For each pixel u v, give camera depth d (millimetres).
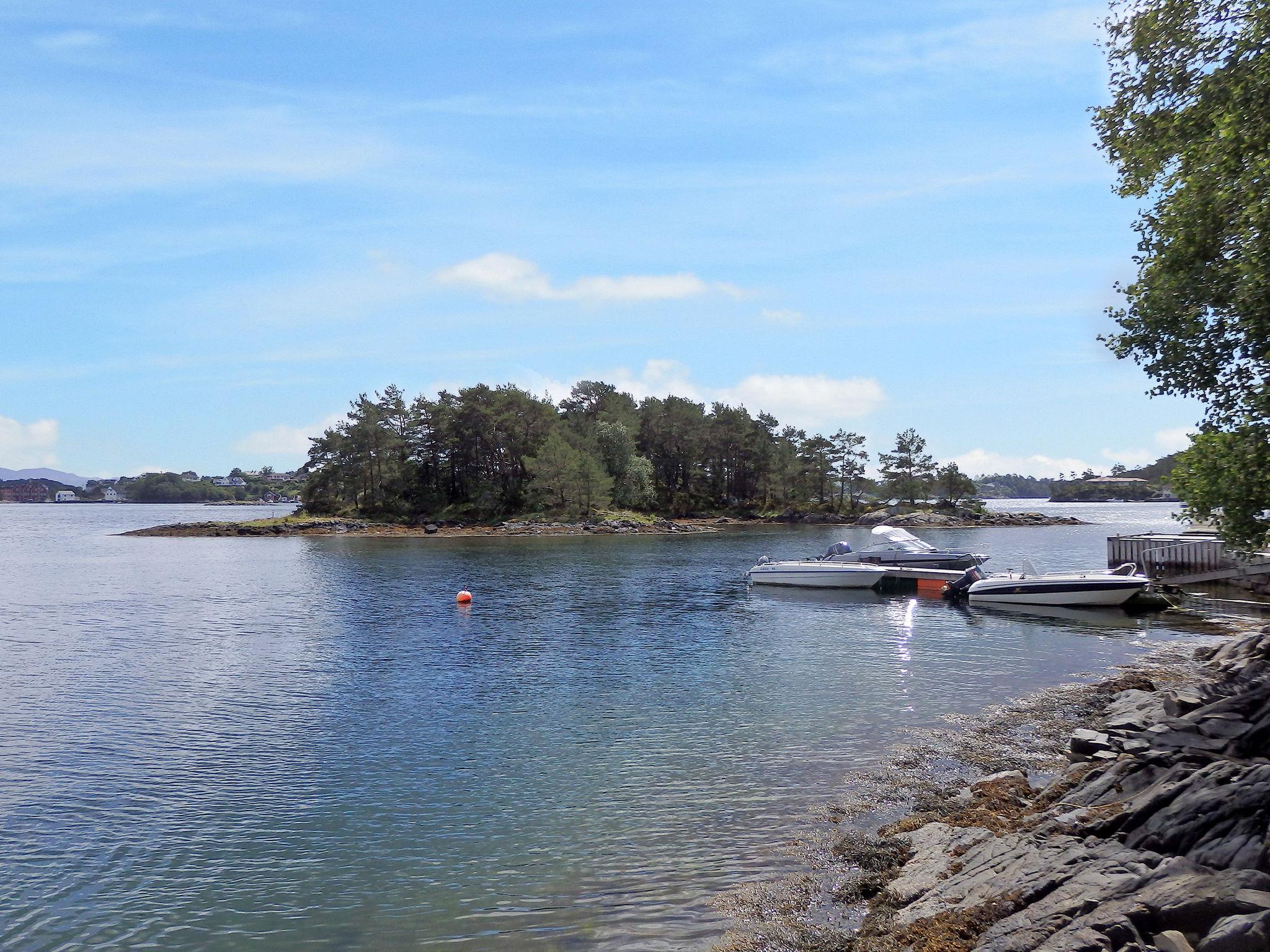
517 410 132000
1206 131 16656
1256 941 7938
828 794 15484
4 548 92812
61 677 26438
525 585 53250
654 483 146500
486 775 17078
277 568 66875
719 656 29406
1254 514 15688
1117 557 48594
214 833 14289
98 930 11180
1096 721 19688
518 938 10781
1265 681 16578
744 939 10484
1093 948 8219
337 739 19625
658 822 14398
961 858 11742
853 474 151875
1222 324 16219
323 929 11141
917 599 45188
